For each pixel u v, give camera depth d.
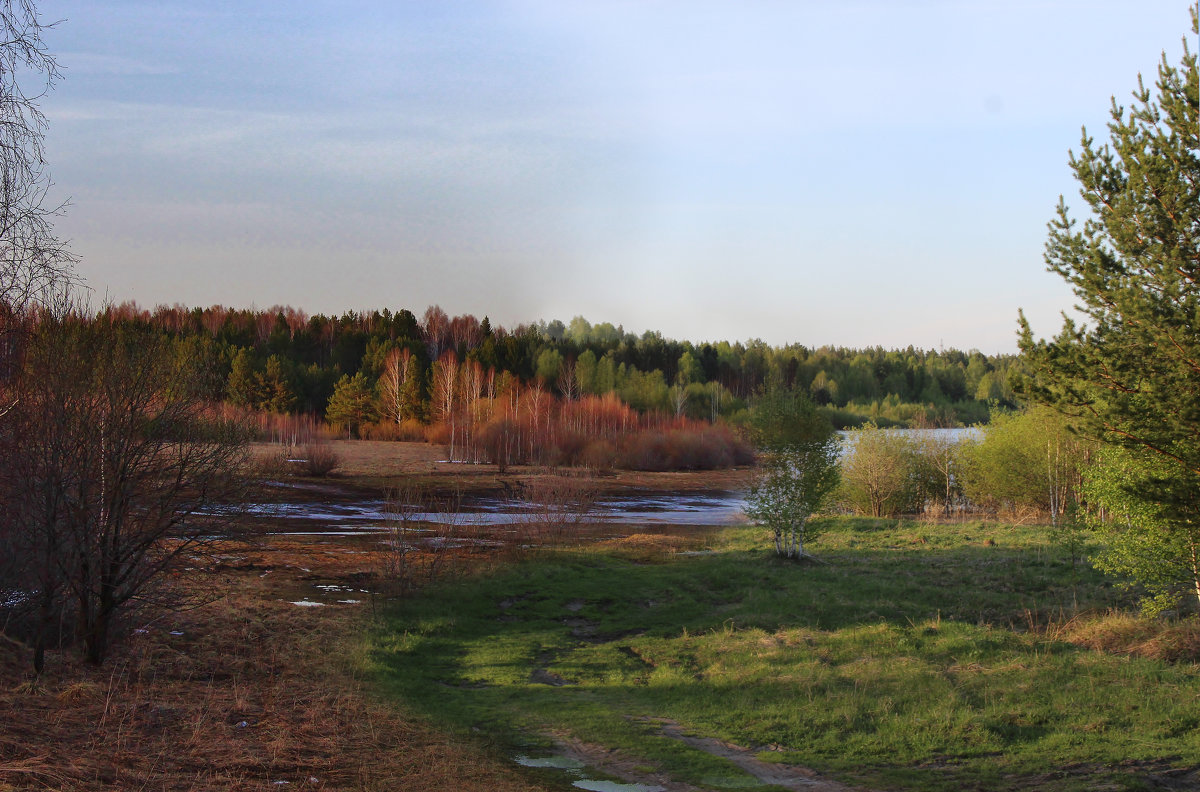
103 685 11.27
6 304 10.30
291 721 10.73
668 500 52.09
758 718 11.69
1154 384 12.87
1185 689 11.91
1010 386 14.65
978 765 9.51
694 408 104.69
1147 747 9.84
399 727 10.99
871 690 12.87
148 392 12.09
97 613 12.28
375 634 16.97
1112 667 13.31
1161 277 12.76
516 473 62.31
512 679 14.44
